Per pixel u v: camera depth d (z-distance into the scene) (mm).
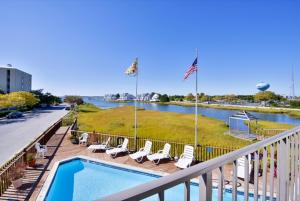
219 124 31672
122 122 33781
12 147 18609
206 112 75812
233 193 1848
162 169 11250
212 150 12656
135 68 16875
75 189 10281
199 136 22578
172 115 45656
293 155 3084
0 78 82312
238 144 19234
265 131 23781
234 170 1855
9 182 8984
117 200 986
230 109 91438
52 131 20016
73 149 15367
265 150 2322
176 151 13219
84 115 51750
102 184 10859
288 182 2832
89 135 17438
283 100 112250
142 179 11211
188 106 122375
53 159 12953
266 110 81250
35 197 8117
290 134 2926
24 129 29734
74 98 112500
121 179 11469
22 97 64312
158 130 26078
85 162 13273
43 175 10250
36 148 12992
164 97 169375
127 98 199250
